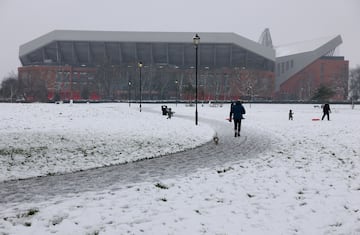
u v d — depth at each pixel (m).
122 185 7.42
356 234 4.58
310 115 40.12
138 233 4.60
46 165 9.89
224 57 137.88
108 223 5.00
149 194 6.50
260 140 15.45
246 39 131.50
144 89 117.12
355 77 120.31
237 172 8.45
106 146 13.53
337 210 5.52
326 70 145.12
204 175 8.19
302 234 4.58
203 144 14.47
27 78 106.56
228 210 5.54
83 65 129.75
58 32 128.75
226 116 37.06
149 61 138.00
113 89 115.06
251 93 111.38
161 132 18.84
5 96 96.88
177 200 6.10
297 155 10.97
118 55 136.75
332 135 16.97
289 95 137.25
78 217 5.23
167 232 4.62
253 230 4.71
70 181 7.97
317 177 7.79
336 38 148.25
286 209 5.59
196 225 4.88
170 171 8.89
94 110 35.41
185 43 131.50
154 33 130.50
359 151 11.66
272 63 141.00
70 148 12.95
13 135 16.75
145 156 11.41
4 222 5.05
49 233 4.61
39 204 5.99
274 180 7.55
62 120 26.02
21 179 8.30
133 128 20.98
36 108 33.47
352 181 7.39
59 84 120.00
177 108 60.50
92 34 129.50
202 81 120.12
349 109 64.25
